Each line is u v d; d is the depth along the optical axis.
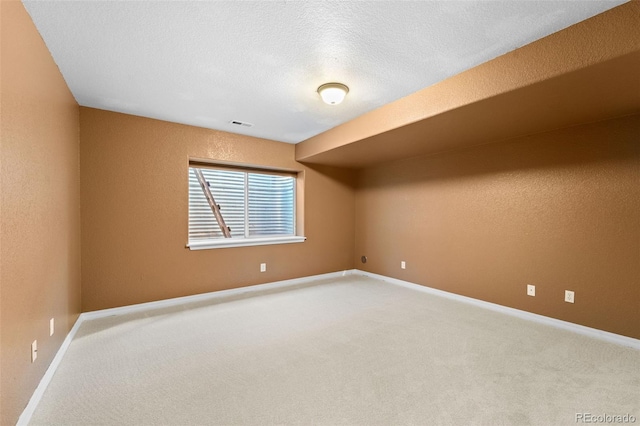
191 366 2.06
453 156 3.79
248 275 4.10
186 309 3.30
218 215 4.11
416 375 1.94
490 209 3.40
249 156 4.09
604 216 2.57
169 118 3.37
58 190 2.19
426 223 4.11
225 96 2.76
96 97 2.76
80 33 1.80
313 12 1.63
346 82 2.48
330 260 4.99
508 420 1.52
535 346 2.37
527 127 2.83
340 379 1.90
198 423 1.50
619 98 2.13
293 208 4.86
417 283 4.21
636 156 2.41
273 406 1.63
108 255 3.10
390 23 1.73
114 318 3.01
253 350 2.31
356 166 5.04
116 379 1.90
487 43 1.93
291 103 2.93
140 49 1.99
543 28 1.78
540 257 2.97
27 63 1.61
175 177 3.51
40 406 1.63
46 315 1.87
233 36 1.85
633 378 1.90
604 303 2.56
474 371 1.99
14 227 1.44
